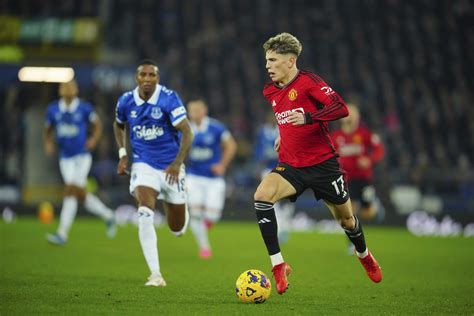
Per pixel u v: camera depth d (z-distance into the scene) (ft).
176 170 78.64
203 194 125.49
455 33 318.65
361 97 287.48
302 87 67.21
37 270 90.63
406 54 308.81
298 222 217.36
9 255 109.60
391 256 124.57
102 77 242.78
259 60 295.48
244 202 225.35
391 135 271.28
